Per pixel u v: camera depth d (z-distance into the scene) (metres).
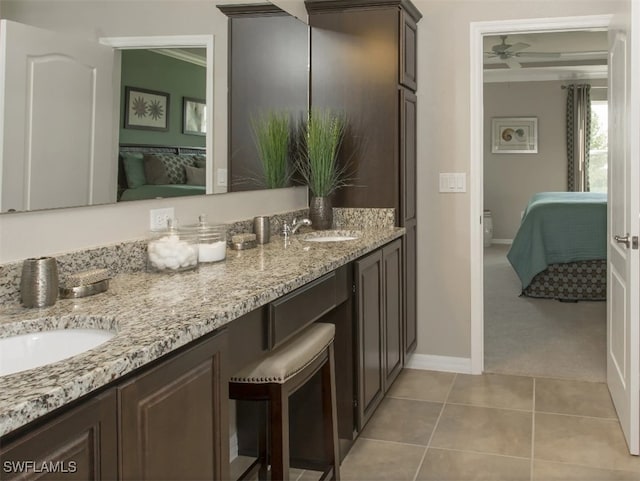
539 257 5.53
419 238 3.71
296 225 3.07
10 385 0.92
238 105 2.71
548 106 9.10
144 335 1.20
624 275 2.69
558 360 3.86
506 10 3.47
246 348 1.64
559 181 9.15
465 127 3.58
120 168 1.98
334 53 3.42
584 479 2.37
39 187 1.65
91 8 1.82
